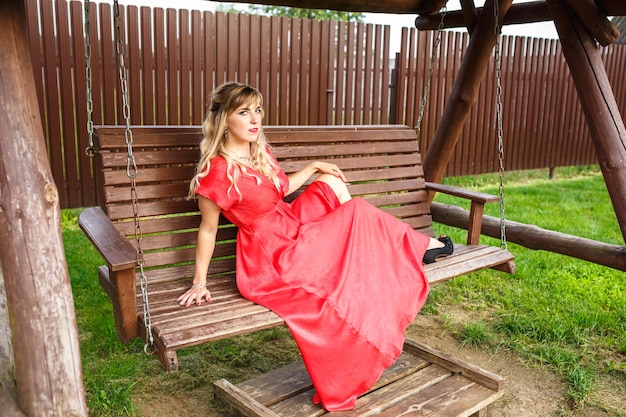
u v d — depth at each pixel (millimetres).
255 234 2861
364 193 3865
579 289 4480
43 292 2102
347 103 7223
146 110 6035
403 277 2891
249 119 2838
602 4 3691
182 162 3188
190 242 3170
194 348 3641
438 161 4832
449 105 4699
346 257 2768
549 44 8812
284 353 3645
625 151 3701
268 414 2602
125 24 5816
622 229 3695
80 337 3686
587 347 3656
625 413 3002
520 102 8742
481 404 2803
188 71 6164
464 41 7996
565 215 6809
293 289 2691
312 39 6797
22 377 2104
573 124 9523
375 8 4492
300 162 3664
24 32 2219
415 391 2891
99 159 3006
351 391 2652
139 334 2559
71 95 5777
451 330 3930
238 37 6336
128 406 2947
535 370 3428
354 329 2594
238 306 2662
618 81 9648
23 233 2084
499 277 4812
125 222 2986
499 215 6672
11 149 2096
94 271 4727
